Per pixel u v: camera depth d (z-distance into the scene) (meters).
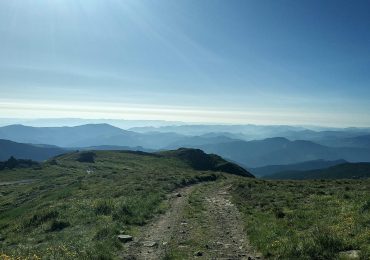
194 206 32.22
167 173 64.69
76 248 18.53
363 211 21.31
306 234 17.73
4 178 107.44
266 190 38.56
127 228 23.59
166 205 32.59
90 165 112.94
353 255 14.33
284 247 16.41
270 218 23.98
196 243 19.89
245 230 22.31
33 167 129.62
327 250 15.20
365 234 16.14
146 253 18.33
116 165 110.94
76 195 41.41
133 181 49.47
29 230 26.70
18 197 60.44
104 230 22.02
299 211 24.42
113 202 31.00
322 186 38.69
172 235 21.86
